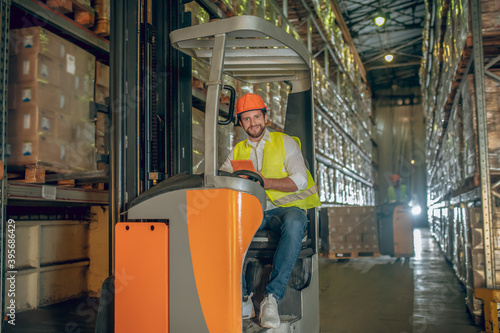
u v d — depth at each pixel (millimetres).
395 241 8148
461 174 4934
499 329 3455
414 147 21953
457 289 5125
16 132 2652
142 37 2551
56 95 2764
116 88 2514
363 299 4613
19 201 2934
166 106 3143
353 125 14258
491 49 3902
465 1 3871
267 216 2582
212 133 1902
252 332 2072
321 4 9242
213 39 2283
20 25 3053
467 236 4070
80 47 3287
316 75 8844
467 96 4195
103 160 3146
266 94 5598
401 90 22562
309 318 2568
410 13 15945
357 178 15047
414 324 3592
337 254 8133
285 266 2273
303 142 2873
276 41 2389
